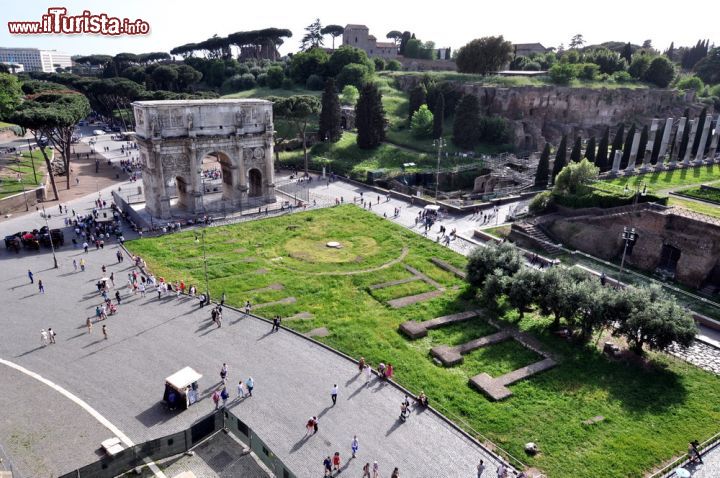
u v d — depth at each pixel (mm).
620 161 97375
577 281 52281
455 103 143375
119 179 109250
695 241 61938
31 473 31688
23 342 46344
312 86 169125
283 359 45531
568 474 33469
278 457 33969
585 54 176875
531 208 82875
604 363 46312
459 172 114188
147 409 38188
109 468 30875
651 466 34312
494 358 46969
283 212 88875
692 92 170500
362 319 53344
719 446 36344
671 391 42531
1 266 63031
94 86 157500
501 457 34938
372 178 110125
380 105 125312
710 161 101875
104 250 69188
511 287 53125
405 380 42969
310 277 63625
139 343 47000
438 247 74312
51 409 37688
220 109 83875
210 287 59344
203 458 33062
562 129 143875
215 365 44125
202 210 85812
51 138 93875
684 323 44469
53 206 88562
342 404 39844
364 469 32125
